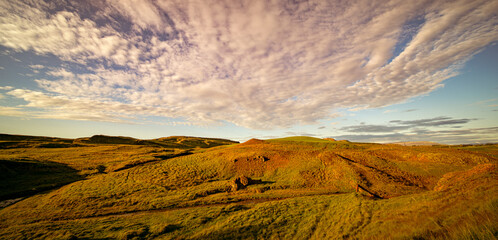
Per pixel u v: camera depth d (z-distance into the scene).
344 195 32.44
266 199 34.19
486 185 16.58
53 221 26.08
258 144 80.31
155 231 21.67
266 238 19.38
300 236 19.09
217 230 20.92
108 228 22.88
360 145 72.44
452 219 11.76
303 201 30.31
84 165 58.50
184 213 27.58
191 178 47.38
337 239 16.19
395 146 67.75
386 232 14.09
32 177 46.22
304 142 79.50
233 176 49.47
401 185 37.25
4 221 26.20
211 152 70.69
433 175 40.59
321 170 47.75
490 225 9.16
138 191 38.50
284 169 50.50
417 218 14.50
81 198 34.28
